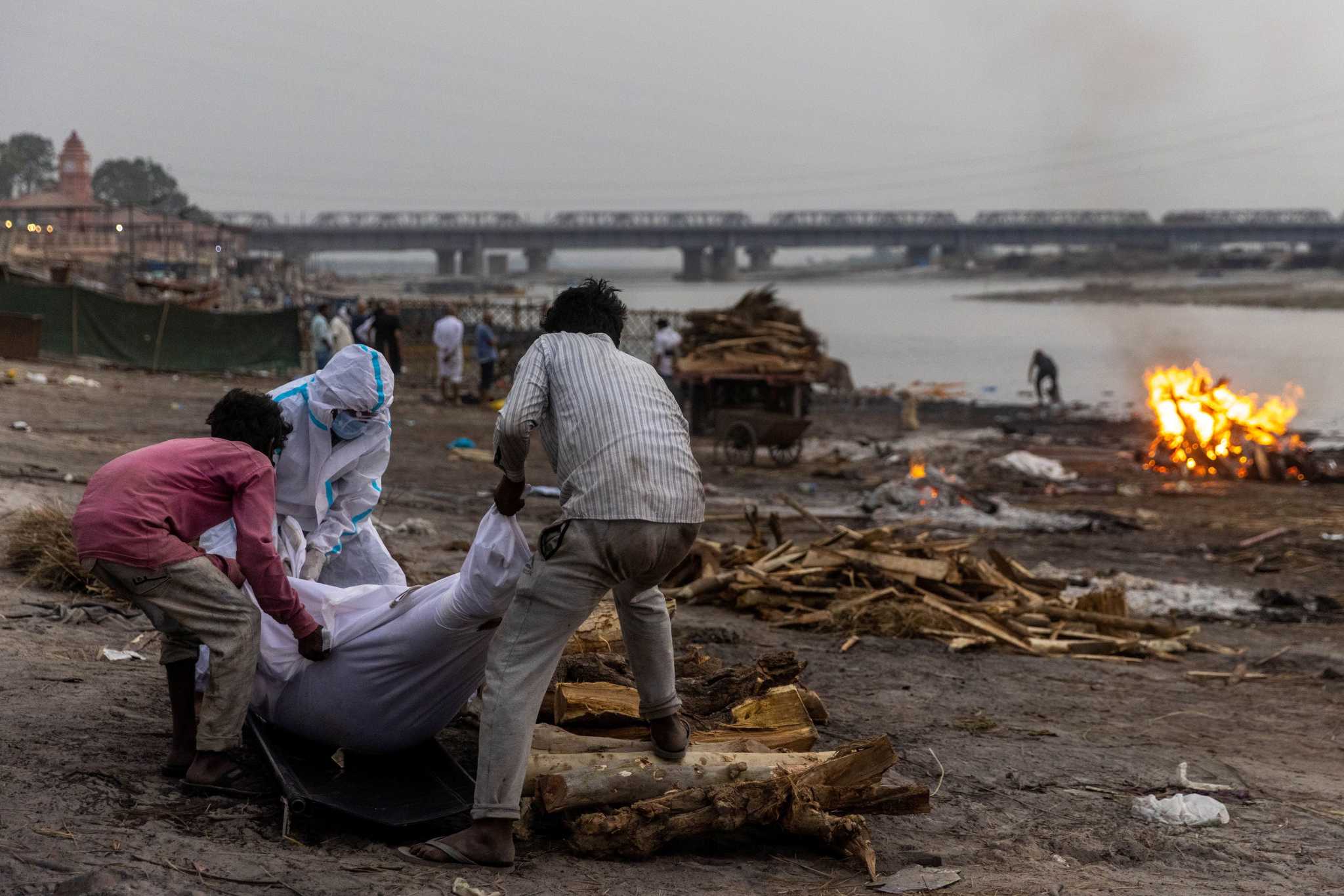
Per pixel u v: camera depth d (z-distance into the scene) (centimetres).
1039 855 460
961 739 638
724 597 984
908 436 2666
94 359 2852
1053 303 13612
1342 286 13925
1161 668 912
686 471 405
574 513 394
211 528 470
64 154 11600
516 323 3406
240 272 9812
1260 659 955
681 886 397
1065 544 1476
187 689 450
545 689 409
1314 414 3247
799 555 1016
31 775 432
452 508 1397
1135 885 430
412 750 483
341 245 18212
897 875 418
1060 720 714
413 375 3338
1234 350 5894
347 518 533
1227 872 455
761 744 480
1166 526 1620
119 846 377
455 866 398
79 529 422
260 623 451
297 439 509
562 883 390
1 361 2572
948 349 6075
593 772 434
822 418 3030
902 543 1055
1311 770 641
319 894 361
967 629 944
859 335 7419
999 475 2077
